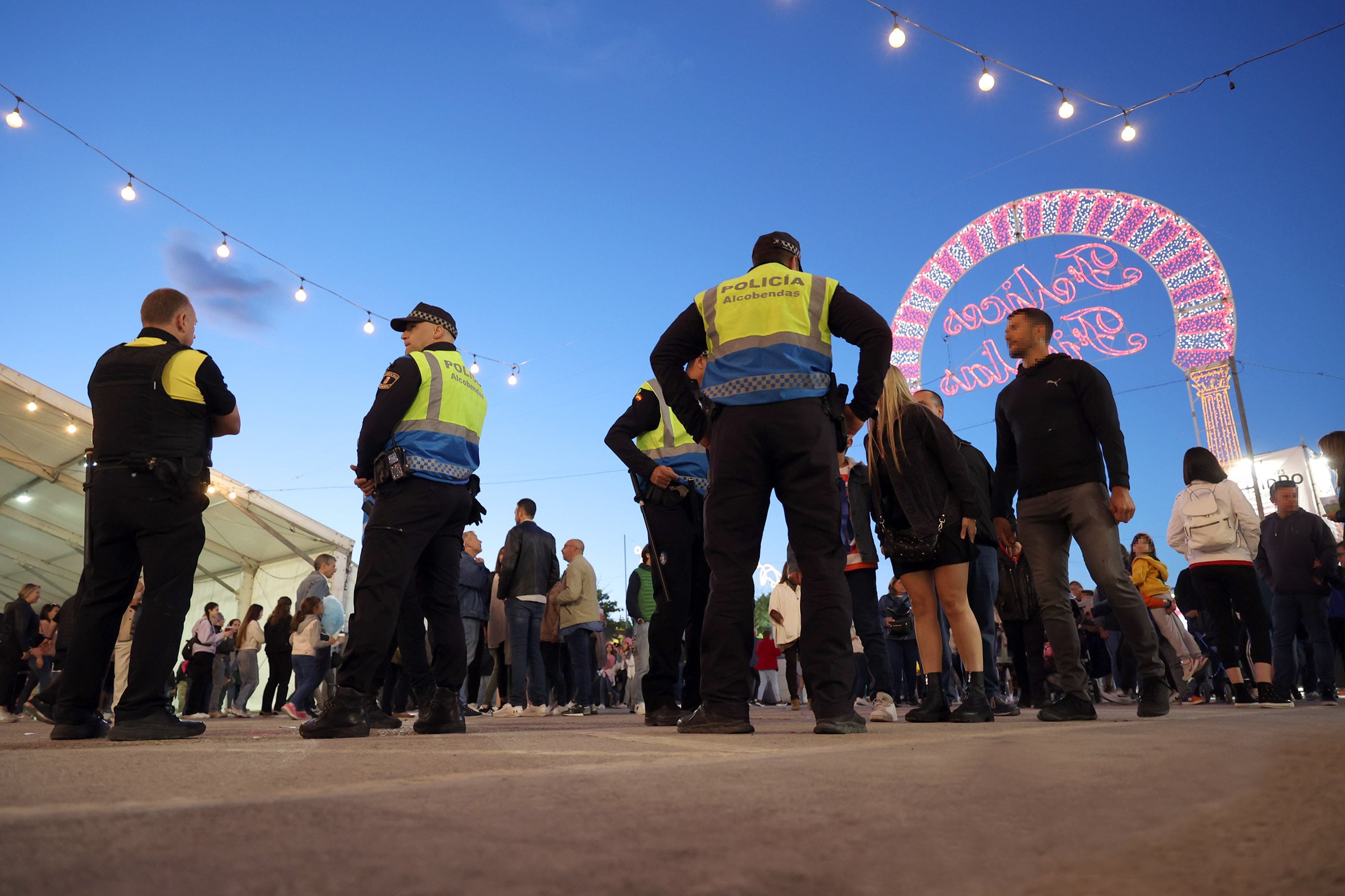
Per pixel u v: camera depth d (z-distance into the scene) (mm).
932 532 3422
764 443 2494
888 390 3557
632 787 875
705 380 2611
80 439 14047
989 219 15047
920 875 485
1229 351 12594
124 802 799
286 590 16984
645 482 3893
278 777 1062
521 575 6664
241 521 15367
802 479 2463
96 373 2918
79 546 19562
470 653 7719
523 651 6617
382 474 2918
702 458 3922
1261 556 5488
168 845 568
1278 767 933
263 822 659
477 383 3348
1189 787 813
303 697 8453
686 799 786
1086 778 898
